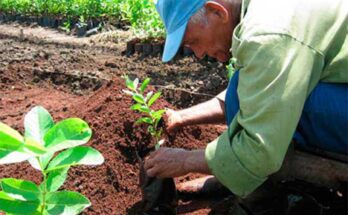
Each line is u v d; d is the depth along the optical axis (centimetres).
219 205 269
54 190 149
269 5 192
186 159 222
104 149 280
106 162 272
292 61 187
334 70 204
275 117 190
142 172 255
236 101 225
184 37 215
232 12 207
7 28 943
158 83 487
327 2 198
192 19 209
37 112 149
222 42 216
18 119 391
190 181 285
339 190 224
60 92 476
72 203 148
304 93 191
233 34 199
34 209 145
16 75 511
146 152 294
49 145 137
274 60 185
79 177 263
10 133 127
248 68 191
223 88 461
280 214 235
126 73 527
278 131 192
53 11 941
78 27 837
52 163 145
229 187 210
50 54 623
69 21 900
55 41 765
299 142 224
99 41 739
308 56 190
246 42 189
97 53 651
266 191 233
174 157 226
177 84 478
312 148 225
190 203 273
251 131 195
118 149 285
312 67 192
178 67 542
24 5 1005
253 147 195
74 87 484
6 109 423
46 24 956
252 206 237
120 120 296
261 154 195
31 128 146
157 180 247
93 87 480
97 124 295
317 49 193
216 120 283
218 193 278
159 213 247
